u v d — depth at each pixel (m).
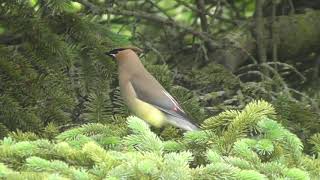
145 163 6.43
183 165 6.58
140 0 16.27
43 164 6.63
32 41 10.56
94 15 12.97
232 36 15.27
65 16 10.82
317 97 12.57
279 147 7.48
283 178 6.76
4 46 10.53
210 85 12.24
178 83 12.38
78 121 10.60
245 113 7.87
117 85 11.48
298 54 15.99
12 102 9.97
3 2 10.62
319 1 16.84
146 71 10.81
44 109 10.15
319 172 7.31
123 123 9.33
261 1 15.09
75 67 10.78
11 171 6.43
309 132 10.53
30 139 8.27
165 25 14.62
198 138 7.75
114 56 10.91
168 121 10.30
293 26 15.82
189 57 14.77
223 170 6.61
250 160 7.16
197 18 16.52
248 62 15.26
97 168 6.64
